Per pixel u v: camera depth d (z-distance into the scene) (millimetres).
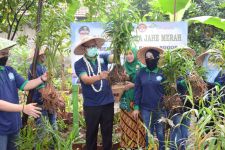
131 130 4930
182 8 6879
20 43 5211
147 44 5219
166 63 4281
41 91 4363
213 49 4109
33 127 4637
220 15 9086
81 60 4566
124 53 4387
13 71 3939
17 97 3943
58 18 4367
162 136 4613
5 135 3697
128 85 4648
